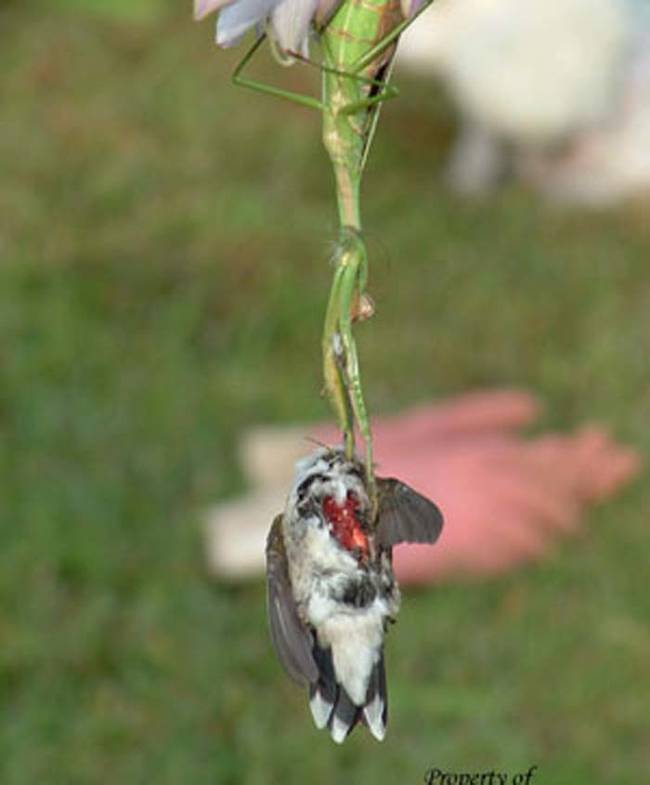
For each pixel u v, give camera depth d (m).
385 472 9.24
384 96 3.03
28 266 11.17
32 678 8.46
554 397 10.22
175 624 8.73
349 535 2.94
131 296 11.00
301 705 8.33
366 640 2.92
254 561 8.89
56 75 12.91
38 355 10.44
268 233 11.49
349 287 3.09
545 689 8.39
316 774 7.98
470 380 10.43
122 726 8.23
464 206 11.68
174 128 12.46
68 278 11.09
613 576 8.92
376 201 11.70
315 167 12.10
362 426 3.04
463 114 11.94
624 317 10.80
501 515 8.99
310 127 12.45
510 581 8.92
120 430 9.95
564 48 11.55
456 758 8.05
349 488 2.96
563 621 8.70
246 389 10.24
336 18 3.04
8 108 12.62
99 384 10.27
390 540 3.00
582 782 7.95
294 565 2.95
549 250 11.32
